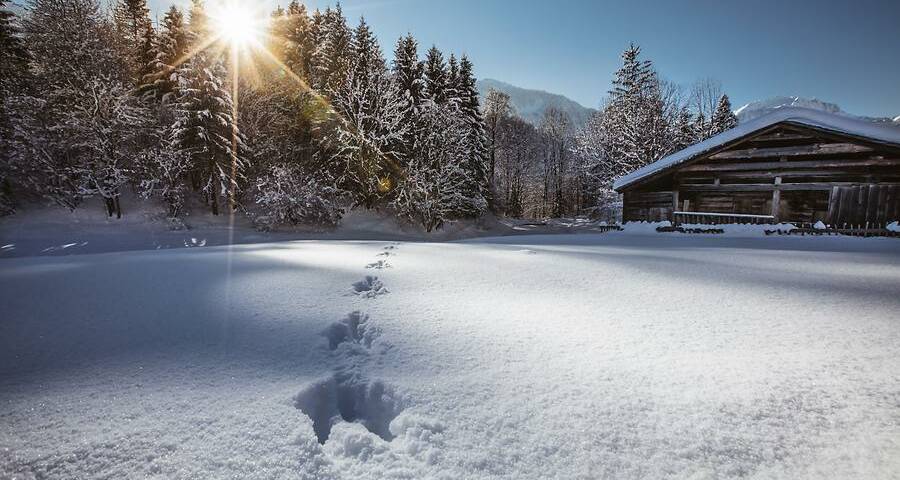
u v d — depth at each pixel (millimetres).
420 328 3119
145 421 1822
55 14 21672
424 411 1966
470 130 30688
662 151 27094
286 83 26594
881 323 3170
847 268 5875
